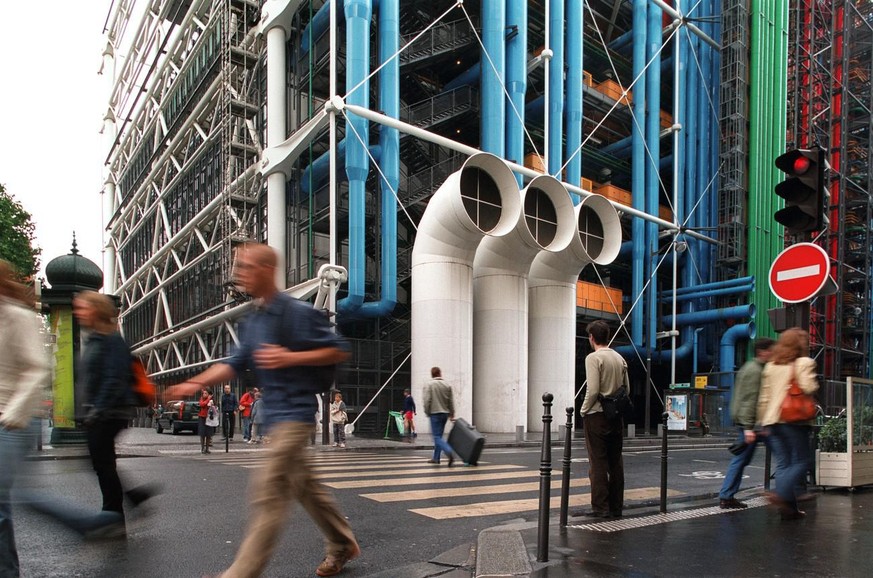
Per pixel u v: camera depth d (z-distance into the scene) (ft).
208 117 122.83
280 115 95.50
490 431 75.25
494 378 76.02
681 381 128.36
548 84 94.12
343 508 21.38
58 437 45.21
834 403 33.53
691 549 14.46
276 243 94.17
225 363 11.56
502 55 89.45
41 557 14.79
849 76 153.07
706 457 47.73
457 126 103.81
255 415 59.47
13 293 12.19
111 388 16.24
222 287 105.29
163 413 84.38
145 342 155.74
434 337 70.69
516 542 14.84
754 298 117.19
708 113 125.39
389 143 81.92
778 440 18.98
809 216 20.31
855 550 14.40
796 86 136.98
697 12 128.26
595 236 86.02
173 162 142.20
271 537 10.41
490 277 77.41
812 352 128.98
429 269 71.82
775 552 14.16
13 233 106.01
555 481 29.40
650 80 115.44
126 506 17.97
